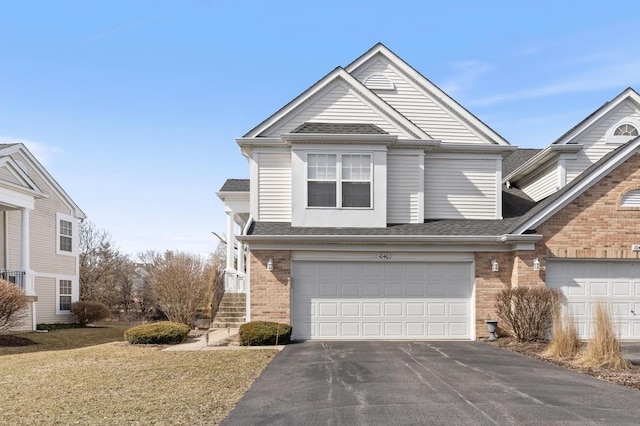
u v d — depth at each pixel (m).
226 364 10.18
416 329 14.32
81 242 41.06
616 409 6.66
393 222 15.39
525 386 8.00
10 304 15.19
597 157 16.47
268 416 6.36
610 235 14.02
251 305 13.99
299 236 13.92
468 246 14.37
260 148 15.45
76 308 23.41
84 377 8.99
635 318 14.05
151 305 37.53
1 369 10.11
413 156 15.58
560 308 12.62
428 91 16.67
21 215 20.36
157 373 9.27
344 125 15.62
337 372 9.23
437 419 6.19
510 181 19.41
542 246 13.95
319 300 14.28
